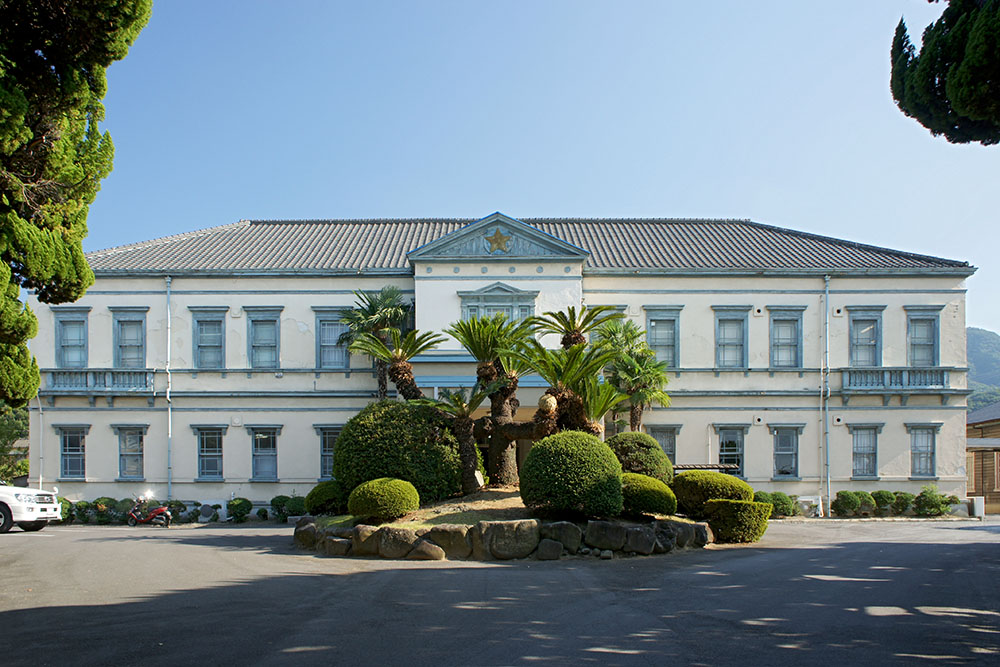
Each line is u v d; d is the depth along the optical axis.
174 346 28.52
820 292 29.05
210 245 31.66
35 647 8.00
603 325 26.69
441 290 27.83
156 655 7.70
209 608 9.98
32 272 12.27
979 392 87.12
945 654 7.77
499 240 27.98
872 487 28.47
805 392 28.62
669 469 19.25
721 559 14.88
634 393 25.86
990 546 17.39
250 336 28.64
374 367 28.34
